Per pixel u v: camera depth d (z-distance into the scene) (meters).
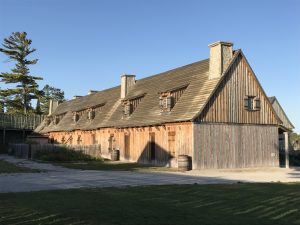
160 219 8.82
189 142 26.16
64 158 33.16
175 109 28.78
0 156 42.72
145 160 31.44
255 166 28.59
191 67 32.09
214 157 26.58
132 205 10.57
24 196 12.12
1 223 8.37
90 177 19.31
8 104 72.50
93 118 43.97
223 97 27.50
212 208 10.25
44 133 56.41
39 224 8.28
